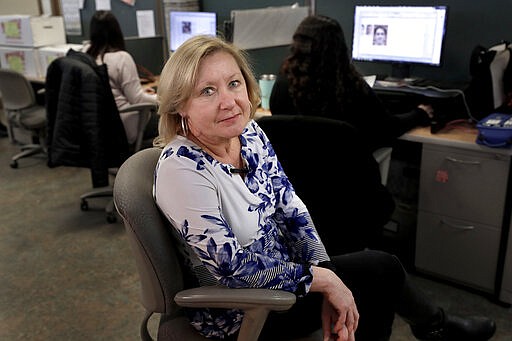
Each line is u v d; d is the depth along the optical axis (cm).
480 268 197
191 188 97
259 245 108
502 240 187
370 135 183
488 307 196
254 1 298
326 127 142
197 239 97
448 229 200
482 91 196
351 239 151
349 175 144
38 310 208
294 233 122
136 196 98
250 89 109
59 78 250
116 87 279
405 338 182
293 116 146
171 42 346
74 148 248
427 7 220
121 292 218
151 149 117
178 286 104
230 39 246
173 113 103
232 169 106
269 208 112
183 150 100
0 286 225
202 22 318
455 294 205
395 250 232
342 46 168
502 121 178
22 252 254
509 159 176
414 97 212
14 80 339
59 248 257
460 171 189
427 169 197
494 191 183
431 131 195
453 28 228
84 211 298
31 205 308
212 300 96
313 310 115
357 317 109
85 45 329
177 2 330
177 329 114
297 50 171
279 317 112
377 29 237
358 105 173
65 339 190
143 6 361
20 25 378
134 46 340
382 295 122
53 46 387
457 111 205
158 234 99
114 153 257
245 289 98
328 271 108
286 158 146
